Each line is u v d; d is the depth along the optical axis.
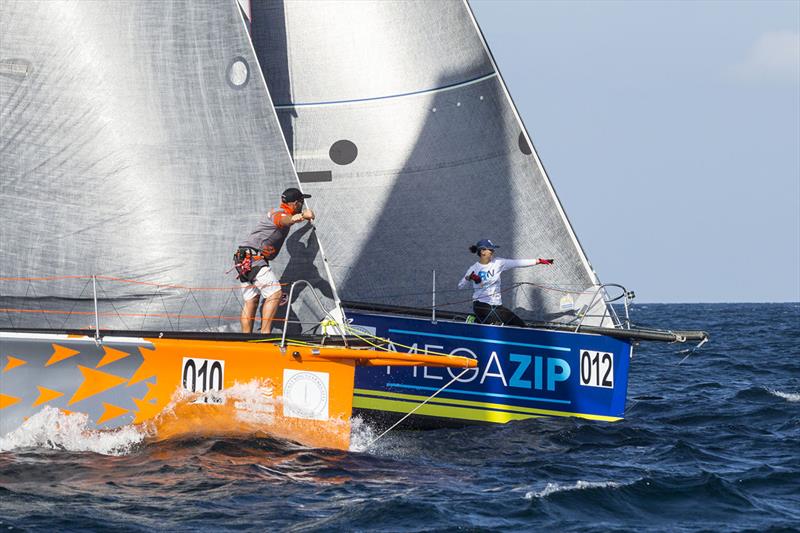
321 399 35.59
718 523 30.62
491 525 29.56
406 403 45.00
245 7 49.12
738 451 42.16
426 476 35.31
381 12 49.78
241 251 36.94
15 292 36.12
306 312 37.88
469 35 49.91
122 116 36.72
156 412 34.56
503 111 49.75
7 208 36.09
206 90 37.25
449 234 49.59
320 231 49.62
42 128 36.31
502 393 45.84
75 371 34.00
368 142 49.66
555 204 49.38
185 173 37.00
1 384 33.50
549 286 49.31
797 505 33.06
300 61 49.72
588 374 46.94
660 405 56.91
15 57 36.38
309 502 30.78
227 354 35.06
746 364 83.50
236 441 35.66
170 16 37.25
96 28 36.81
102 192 36.53
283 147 37.50
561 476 36.34
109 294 36.50
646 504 32.59
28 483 31.17
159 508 29.47
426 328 45.22
